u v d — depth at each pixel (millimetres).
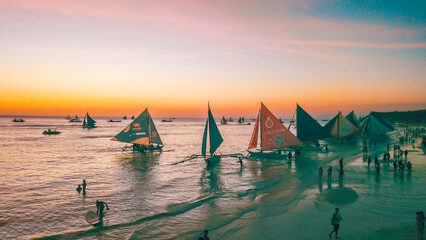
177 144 84812
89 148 71625
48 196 28453
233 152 64938
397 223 18312
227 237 17500
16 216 22672
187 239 17625
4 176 38219
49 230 19875
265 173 38406
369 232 17031
